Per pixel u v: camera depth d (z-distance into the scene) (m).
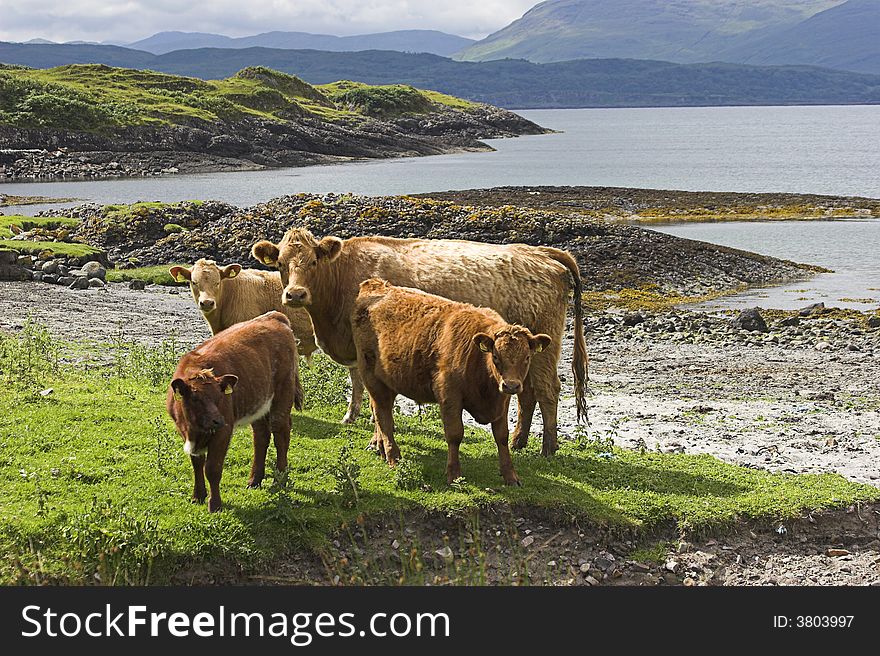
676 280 37.09
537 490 10.57
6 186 88.31
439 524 9.93
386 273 12.28
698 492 11.27
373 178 98.94
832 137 190.12
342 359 12.44
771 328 28.23
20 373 14.04
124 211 41.84
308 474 10.57
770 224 59.06
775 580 9.88
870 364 22.45
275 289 15.22
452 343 10.11
